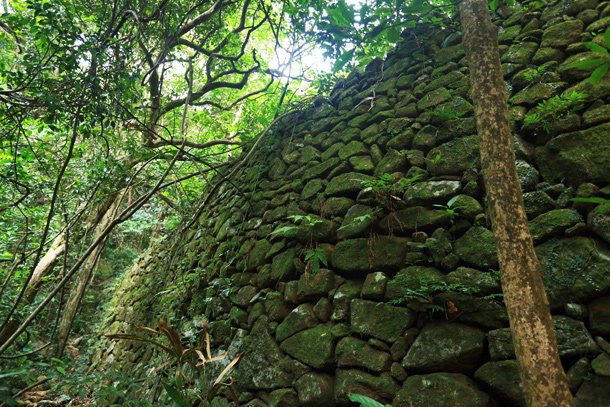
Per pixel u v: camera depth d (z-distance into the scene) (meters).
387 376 1.96
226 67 5.84
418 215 2.29
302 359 2.34
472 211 2.11
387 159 2.69
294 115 4.07
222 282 3.43
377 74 3.39
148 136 4.32
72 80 2.55
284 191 3.44
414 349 1.92
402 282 2.08
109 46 2.73
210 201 4.79
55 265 4.92
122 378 2.38
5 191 4.11
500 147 1.26
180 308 3.96
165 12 4.05
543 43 2.45
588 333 1.60
